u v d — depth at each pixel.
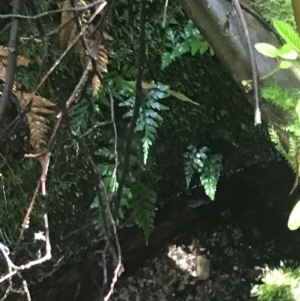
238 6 0.56
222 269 1.66
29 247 1.38
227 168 1.52
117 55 1.20
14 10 0.68
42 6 1.05
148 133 1.21
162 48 1.20
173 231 1.66
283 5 0.81
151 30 1.18
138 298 1.59
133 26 1.17
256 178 1.58
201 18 0.64
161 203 1.59
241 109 1.34
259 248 1.68
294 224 0.48
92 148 1.29
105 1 0.72
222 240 1.70
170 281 1.63
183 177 1.52
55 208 1.37
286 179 1.58
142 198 1.35
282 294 0.71
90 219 1.42
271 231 1.69
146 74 1.25
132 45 1.19
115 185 1.20
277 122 0.57
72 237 1.46
